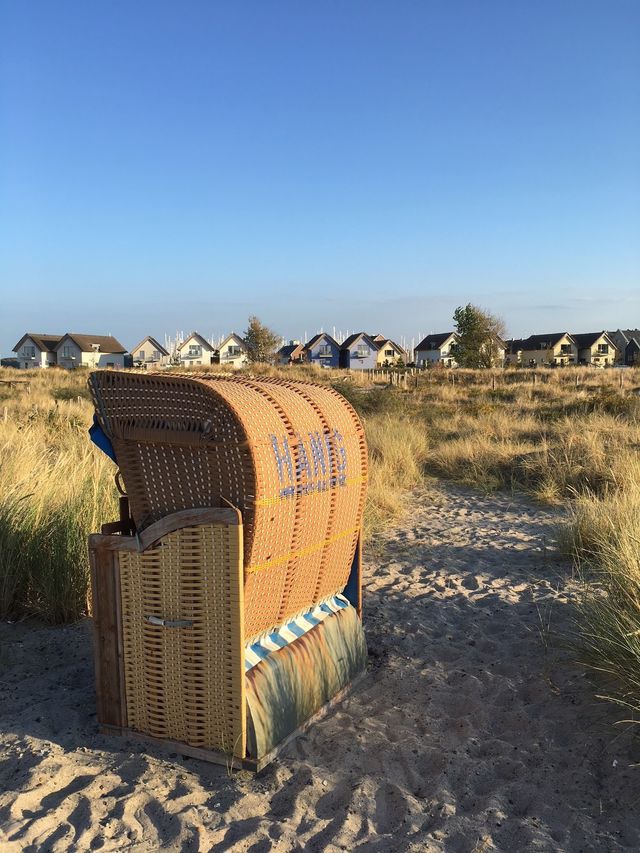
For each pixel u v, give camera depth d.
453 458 11.90
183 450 3.08
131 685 3.28
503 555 6.75
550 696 3.78
